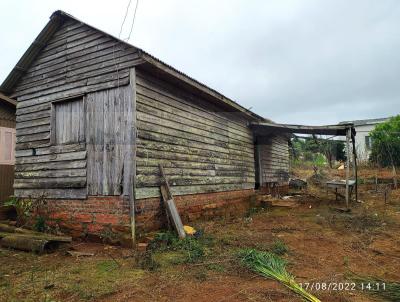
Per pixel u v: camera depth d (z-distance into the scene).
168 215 7.64
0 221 9.38
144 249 6.63
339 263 5.68
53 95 8.77
